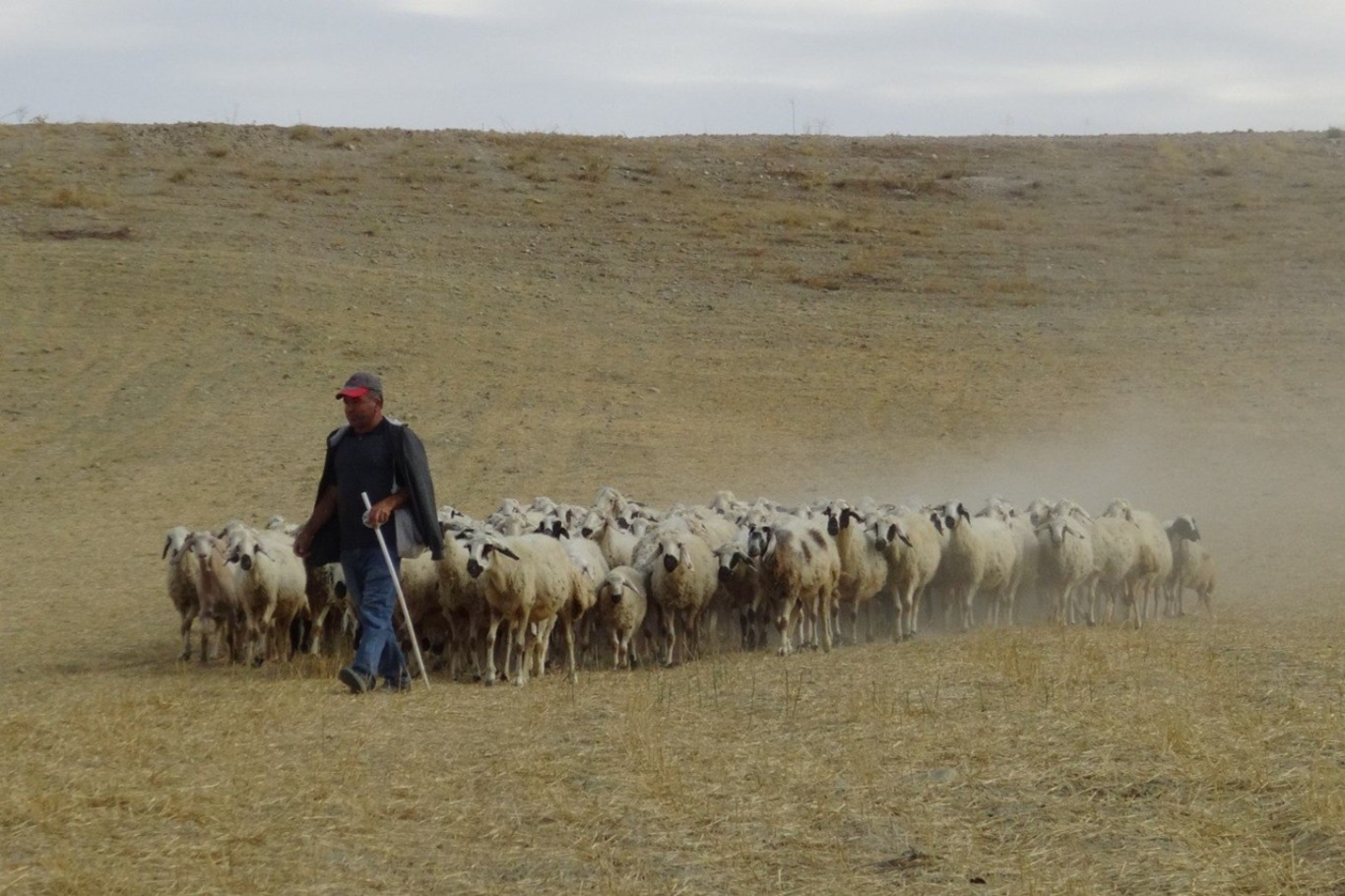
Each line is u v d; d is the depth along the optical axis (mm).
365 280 41625
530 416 32844
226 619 16438
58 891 7547
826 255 46469
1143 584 17766
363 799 9211
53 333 36312
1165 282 43594
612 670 15266
